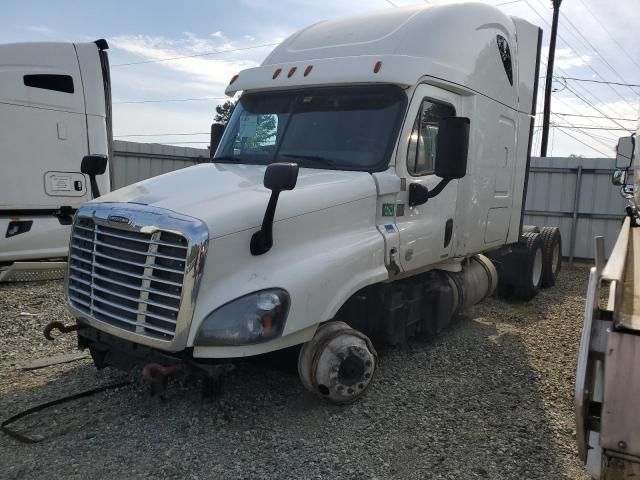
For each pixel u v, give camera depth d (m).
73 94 8.52
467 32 5.61
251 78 5.40
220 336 3.48
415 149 4.87
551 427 4.15
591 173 12.67
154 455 3.61
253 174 4.51
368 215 4.46
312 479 3.38
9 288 7.89
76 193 8.59
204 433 3.89
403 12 5.48
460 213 5.68
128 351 3.89
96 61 8.83
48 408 4.26
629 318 2.26
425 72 4.79
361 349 4.20
